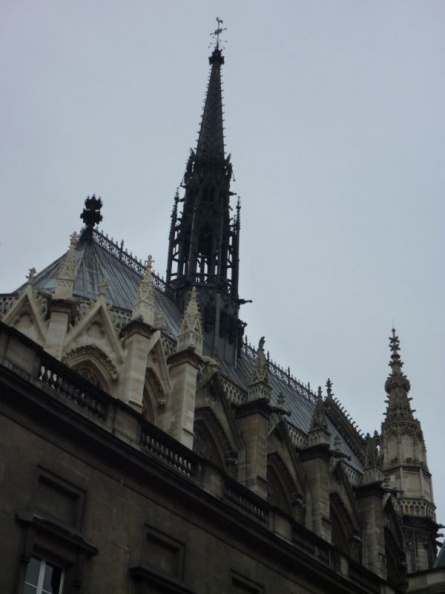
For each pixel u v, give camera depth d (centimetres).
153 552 3219
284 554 3778
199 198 7344
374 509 6094
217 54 8525
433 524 7044
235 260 7206
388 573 6316
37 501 2869
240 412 5253
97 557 2964
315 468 5594
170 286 6919
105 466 3141
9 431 2850
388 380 8025
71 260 4534
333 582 4044
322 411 5847
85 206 6134
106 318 4544
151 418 4628
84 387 3250
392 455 7425
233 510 3566
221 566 3453
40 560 2797
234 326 6812
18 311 4369
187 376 4659
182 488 3375
